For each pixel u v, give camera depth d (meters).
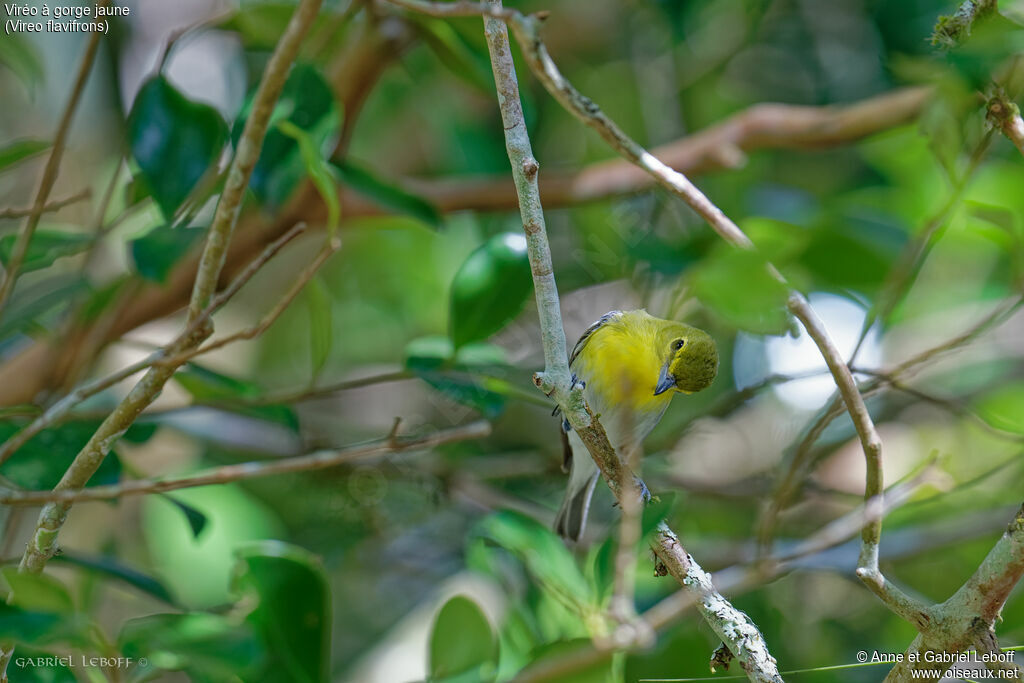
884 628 11.32
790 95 14.27
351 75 9.91
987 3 5.69
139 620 5.24
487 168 12.69
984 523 10.86
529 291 8.58
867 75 13.88
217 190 7.91
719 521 12.19
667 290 11.67
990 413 9.39
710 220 6.01
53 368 9.31
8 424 7.42
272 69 5.51
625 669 8.88
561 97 5.82
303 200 9.97
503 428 13.66
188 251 7.79
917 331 13.04
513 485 12.82
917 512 11.48
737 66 14.39
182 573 11.10
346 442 12.54
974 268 12.16
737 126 11.02
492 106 14.09
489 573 8.72
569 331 13.03
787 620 11.37
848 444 12.11
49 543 5.94
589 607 7.33
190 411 9.24
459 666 7.10
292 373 14.52
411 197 8.58
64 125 6.67
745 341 12.57
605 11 14.44
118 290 9.27
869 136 10.80
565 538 9.73
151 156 7.43
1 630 4.89
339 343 14.57
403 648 12.38
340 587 13.26
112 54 12.30
